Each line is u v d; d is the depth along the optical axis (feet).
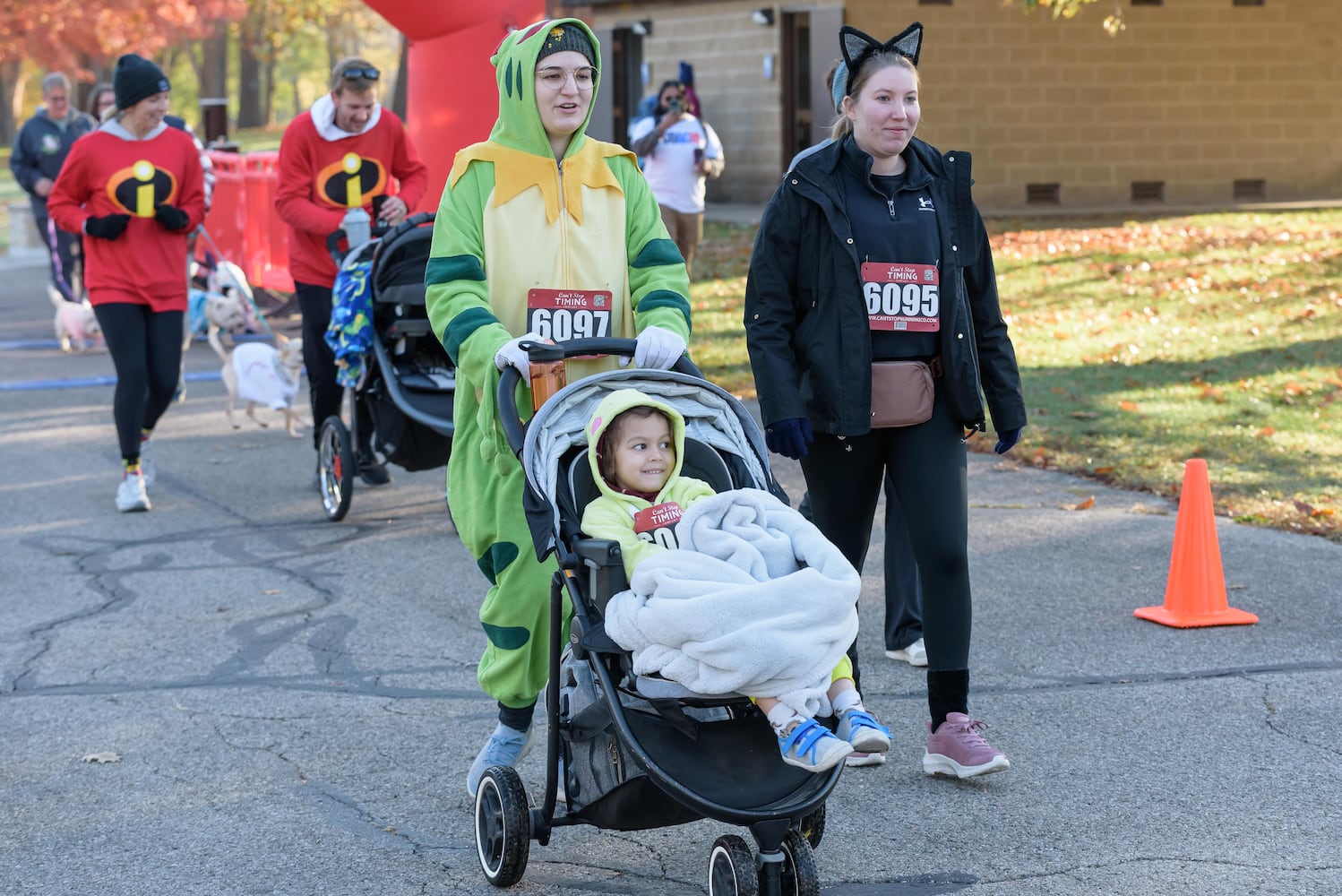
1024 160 83.66
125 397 29.22
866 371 15.28
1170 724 17.35
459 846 14.62
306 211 28.81
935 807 15.25
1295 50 85.81
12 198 141.49
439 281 14.43
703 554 11.94
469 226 14.64
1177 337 45.34
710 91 87.04
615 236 15.16
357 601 23.24
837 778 11.40
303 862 14.25
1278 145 86.74
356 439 27.91
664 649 11.44
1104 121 84.33
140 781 16.29
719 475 13.57
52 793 16.01
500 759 14.78
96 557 26.08
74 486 31.81
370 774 16.46
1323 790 15.42
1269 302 50.42
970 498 28.71
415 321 25.05
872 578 24.06
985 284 15.93
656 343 13.75
